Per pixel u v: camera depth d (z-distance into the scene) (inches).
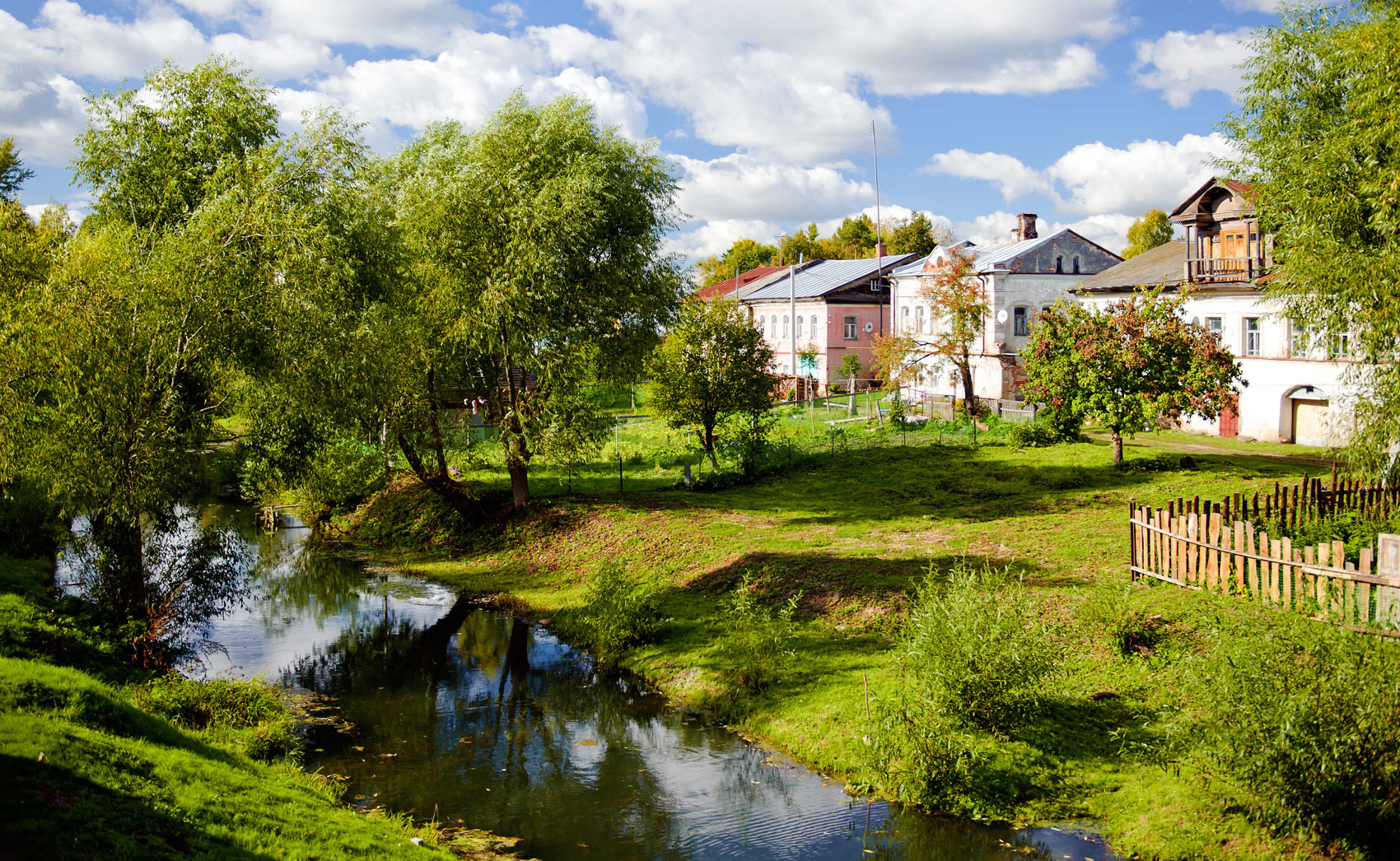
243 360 670.5
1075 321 1069.1
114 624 604.4
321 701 610.2
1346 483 686.5
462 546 1061.8
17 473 634.8
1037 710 462.9
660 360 1245.1
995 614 467.5
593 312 1000.2
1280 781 341.1
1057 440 1247.5
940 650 460.4
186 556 635.5
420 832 418.3
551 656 705.6
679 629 700.7
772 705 553.6
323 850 354.9
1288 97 667.4
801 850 405.1
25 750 350.3
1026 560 711.1
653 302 1064.2
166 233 695.1
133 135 829.2
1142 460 1057.5
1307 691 343.6
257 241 686.5
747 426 1310.3
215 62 868.0
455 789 476.4
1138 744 438.3
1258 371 1350.9
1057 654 482.6
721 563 818.2
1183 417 1469.0
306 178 760.3
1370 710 335.6
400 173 1042.1
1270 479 957.8
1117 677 493.4
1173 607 536.7
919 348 1636.3
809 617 672.4
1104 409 1026.7
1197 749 371.2
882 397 1908.2
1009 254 1804.9
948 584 589.9
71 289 617.0
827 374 2335.1
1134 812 396.5
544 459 1030.4
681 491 1192.8
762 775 485.4
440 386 1041.5
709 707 581.0
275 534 1180.5
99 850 300.5
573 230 917.8
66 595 643.5
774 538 880.9
